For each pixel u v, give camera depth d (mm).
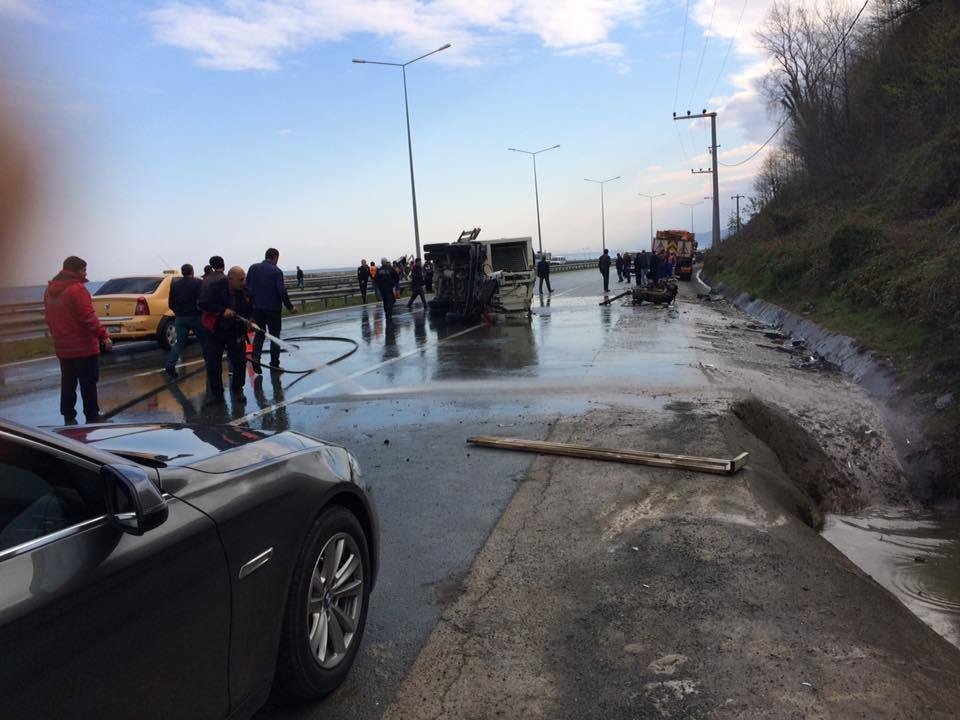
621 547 4367
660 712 2814
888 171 24547
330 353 14219
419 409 8609
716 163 54375
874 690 2875
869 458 7621
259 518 2631
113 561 2029
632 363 11656
